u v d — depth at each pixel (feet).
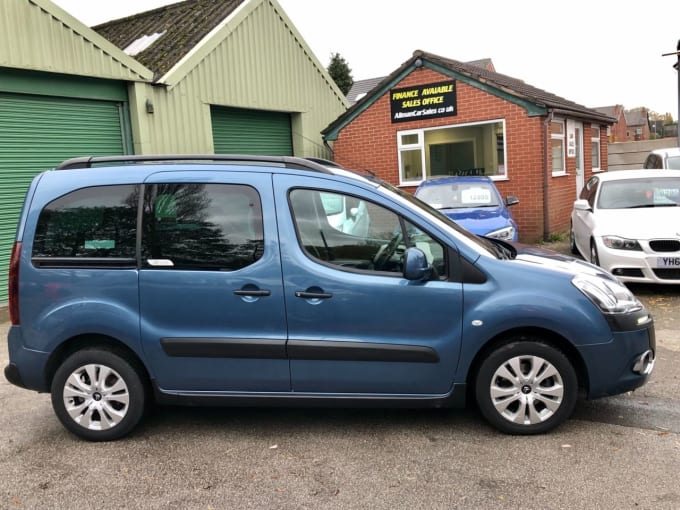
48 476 11.66
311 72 48.93
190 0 45.32
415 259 11.82
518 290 12.10
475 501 10.20
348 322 12.29
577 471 11.05
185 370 12.69
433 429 13.10
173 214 12.75
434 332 12.24
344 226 12.57
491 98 40.93
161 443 12.94
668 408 13.83
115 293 12.69
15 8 27.66
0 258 28.66
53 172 13.34
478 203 30.78
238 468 11.70
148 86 34.71
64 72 29.91
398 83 44.91
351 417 13.96
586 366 12.15
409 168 45.68
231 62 40.78
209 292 12.47
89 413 13.04
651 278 23.45
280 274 12.35
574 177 47.67
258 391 12.72
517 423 12.46
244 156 13.25
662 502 9.96
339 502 10.33
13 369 13.11
